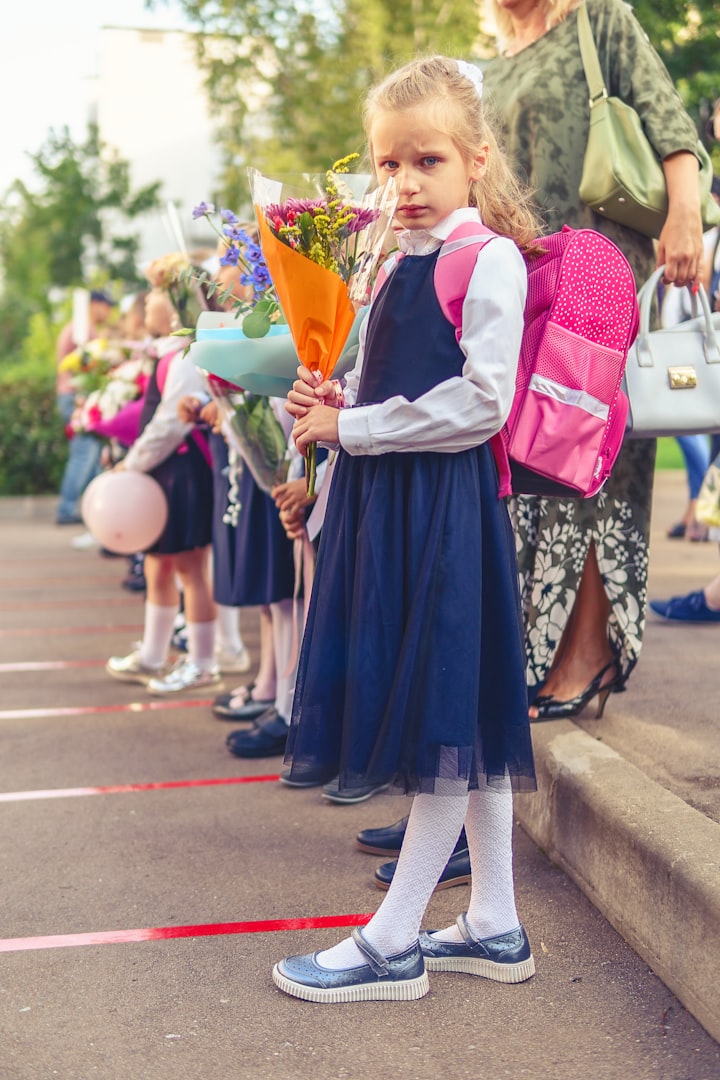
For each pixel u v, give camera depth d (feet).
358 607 7.15
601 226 10.45
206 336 9.52
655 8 21.93
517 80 10.52
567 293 7.59
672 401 9.65
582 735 10.11
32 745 13.14
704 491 14.73
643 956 7.79
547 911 8.57
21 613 21.27
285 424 11.11
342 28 47.88
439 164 7.18
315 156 47.91
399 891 7.38
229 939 8.29
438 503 7.09
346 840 10.11
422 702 6.98
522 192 9.91
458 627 6.99
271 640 13.87
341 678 7.34
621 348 7.70
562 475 7.55
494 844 7.63
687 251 9.96
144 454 14.62
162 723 13.97
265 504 12.25
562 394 7.52
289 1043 6.89
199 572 15.33
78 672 16.72
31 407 37.70
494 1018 7.14
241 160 50.67
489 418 6.88
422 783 6.92
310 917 8.62
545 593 10.52
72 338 31.58
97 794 11.44
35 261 85.76
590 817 8.66
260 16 48.06
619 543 10.64
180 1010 7.31
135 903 8.91
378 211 7.24
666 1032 6.91
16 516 36.70
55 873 9.51
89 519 14.82
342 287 7.41
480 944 7.64
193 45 49.73
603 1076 6.47
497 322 6.88
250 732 12.63
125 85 78.84
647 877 7.68
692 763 9.57
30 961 8.00
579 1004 7.28
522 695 7.23
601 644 10.94
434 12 44.42
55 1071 6.63
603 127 10.11
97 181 80.48
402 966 7.37
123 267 81.20
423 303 7.20
